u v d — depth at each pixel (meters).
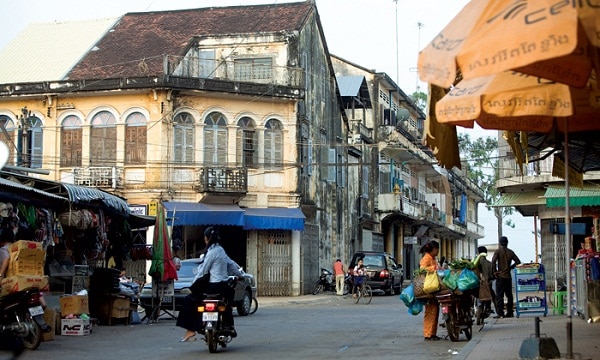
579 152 14.04
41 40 39.84
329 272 39.28
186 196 33.78
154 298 20.47
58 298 17.34
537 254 30.27
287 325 18.77
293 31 36.56
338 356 12.48
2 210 15.93
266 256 35.47
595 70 7.20
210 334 13.02
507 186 29.47
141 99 33.69
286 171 35.78
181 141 33.91
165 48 37.28
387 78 49.91
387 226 52.31
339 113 43.38
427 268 14.55
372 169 48.56
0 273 13.38
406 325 18.61
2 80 36.28
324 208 40.25
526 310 18.72
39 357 12.63
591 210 27.23
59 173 34.00
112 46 38.34
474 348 12.57
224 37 36.94
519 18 6.44
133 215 22.30
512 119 9.16
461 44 6.84
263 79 36.38
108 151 33.84
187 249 34.72
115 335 16.66
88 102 34.03
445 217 60.72
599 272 16.58
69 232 19.78
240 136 34.97
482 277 17.08
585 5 6.17
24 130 32.09
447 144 9.64
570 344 10.37
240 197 34.25
